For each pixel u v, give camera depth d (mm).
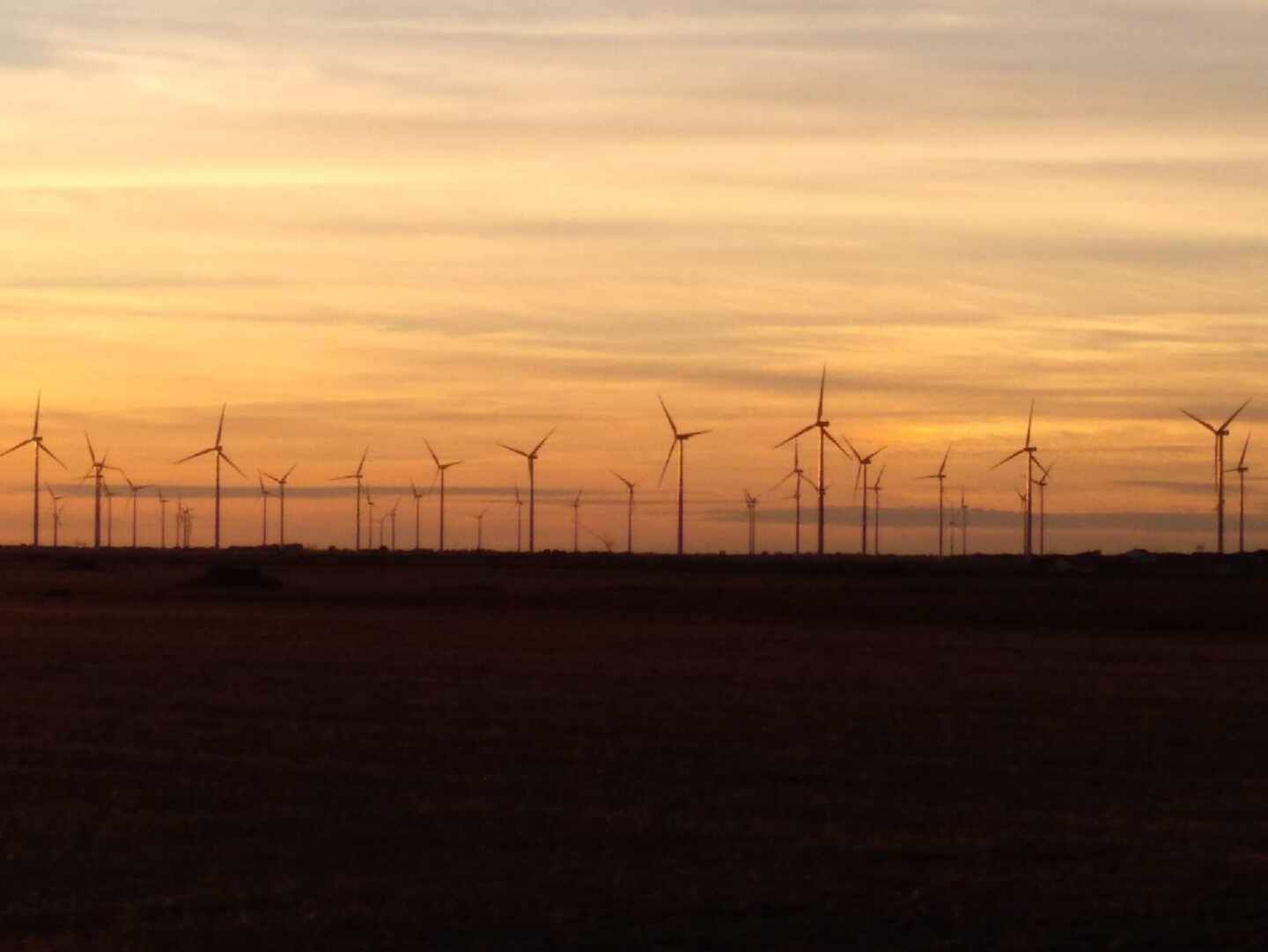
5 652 57875
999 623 84812
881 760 32688
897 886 20797
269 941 18188
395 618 82438
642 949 17953
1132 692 47062
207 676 48875
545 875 21375
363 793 28031
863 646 66125
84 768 30641
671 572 164875
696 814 26203
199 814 25844
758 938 18375
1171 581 132250
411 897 20156
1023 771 31422
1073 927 18844
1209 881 21125
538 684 47188
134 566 178625
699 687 46844
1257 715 41469
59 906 19797
